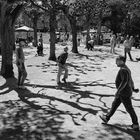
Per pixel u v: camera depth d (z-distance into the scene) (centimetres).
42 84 1252
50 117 795
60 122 752
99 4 3159
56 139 636
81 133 673
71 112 842
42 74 1530
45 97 1022
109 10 3888
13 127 717
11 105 919
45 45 4641
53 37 2212
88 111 852
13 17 1404
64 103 941
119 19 5684
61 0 2208
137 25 5341
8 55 1399
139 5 4944
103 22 5928
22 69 1135
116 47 4019
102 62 2125
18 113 834
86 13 2994
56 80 1347
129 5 5131
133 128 691
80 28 6406
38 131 688
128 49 2191
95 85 1238
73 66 1870
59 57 1239
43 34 6838
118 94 683
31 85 1230
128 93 675
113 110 724
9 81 1305
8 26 1395
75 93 1084
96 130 694
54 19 2195
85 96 1038
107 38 5697
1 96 1040
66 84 1254
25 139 638
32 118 786
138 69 1727
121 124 738
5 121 763
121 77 672
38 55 2669
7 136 657
